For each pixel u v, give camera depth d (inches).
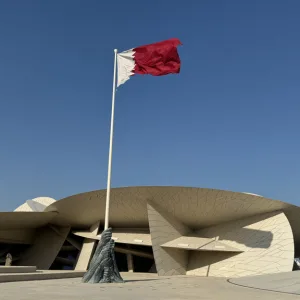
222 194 1331.2
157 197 1369.3
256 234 1423.5
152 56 865.5
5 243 1784.0
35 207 2036.2
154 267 1662.2
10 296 513.7
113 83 893.8
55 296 519.2
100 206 1456.7
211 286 776.3
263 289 710.5
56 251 1724.9
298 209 1470.2
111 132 866.8
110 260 808.9
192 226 1542.8
